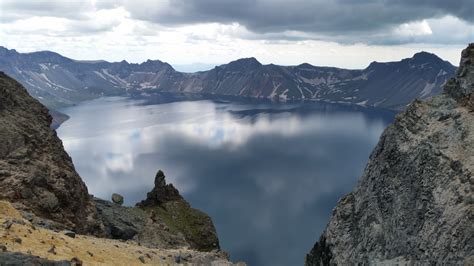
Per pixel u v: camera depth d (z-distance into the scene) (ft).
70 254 124.47
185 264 174.81
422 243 174.81
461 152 185.06
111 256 145.07
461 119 199.82
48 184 243.81
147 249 190.49
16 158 240.12
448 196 175.73
